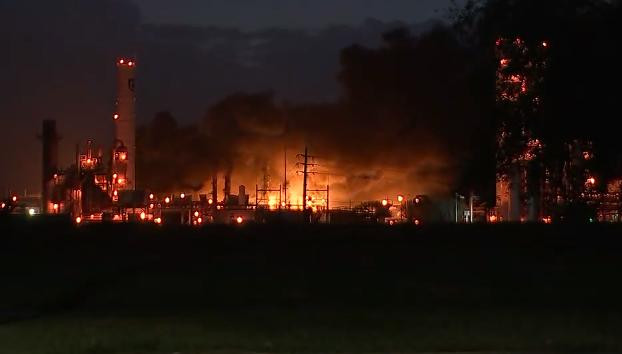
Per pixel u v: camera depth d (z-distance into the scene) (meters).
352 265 23.52
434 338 12.84
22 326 14.67
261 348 12.06
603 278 21.42
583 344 12.26
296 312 16.61
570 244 26.09
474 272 22.41
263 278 21.92
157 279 21.94
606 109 26.25
